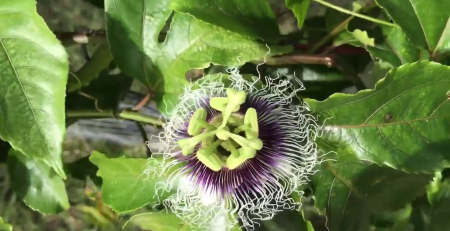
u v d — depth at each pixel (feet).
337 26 0.74
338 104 0.61
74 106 0.73
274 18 0.65
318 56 0.73
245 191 0.63
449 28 0.62
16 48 0.56
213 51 0.62
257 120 0.62
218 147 0.64
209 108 0.63
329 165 0.67
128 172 0.65
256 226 0.65
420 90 0.60
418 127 0.61
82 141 0.86
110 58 0.77
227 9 0.62
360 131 0.62
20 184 0.71
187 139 0.59
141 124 0.77
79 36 0.76
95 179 0.79
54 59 0.56
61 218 0.87
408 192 0.70
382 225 0.71
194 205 0.64
